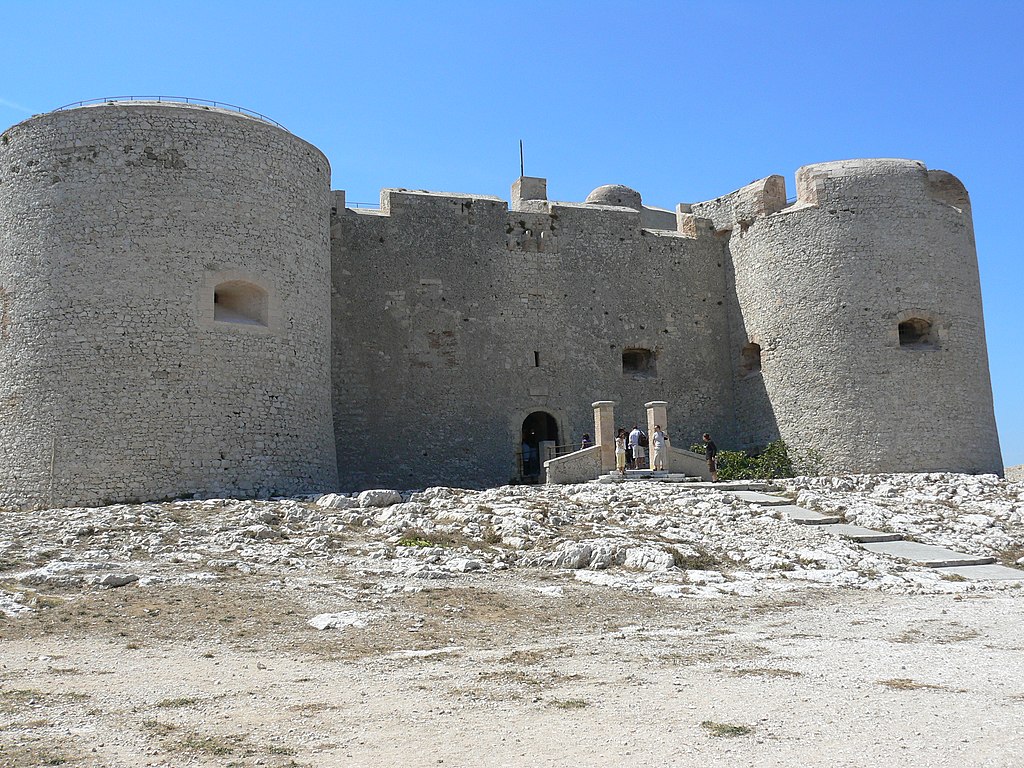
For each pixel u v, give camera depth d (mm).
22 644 9078
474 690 7293
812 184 28219
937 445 26641
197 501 18781
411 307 27234
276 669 8102
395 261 27281
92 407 19859
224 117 21547
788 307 28188
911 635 9359
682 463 23766
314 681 7668
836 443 26844
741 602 11312
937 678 7539
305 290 22484
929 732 6070
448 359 27406
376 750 5918
